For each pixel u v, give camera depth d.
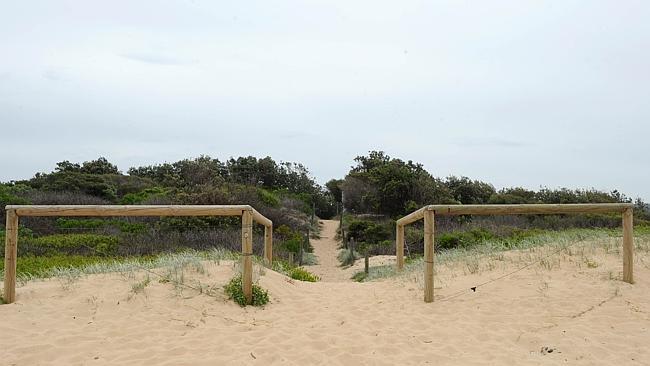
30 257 12.49
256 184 40.47
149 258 11.37
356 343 5.25
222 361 4.66
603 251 8.76
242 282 6.73
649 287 6.80
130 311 6.00
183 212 6.60
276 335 5.44
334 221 41.34
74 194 26.83
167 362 4.61
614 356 4.70
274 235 22.78
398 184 30.06
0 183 25.45
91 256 13.24
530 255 8.95
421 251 17.66
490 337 5.37
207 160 36.72
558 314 5.98
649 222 20.91
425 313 6.39
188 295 6.56
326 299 7.32
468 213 7.03
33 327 5.46
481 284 7.48
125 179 34.41
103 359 4.69
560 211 7.11
